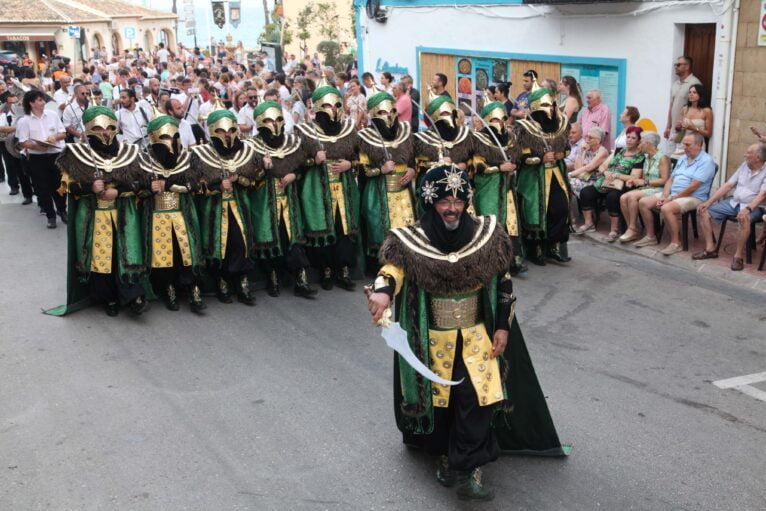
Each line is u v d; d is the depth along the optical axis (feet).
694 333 22.70
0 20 138.31
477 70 47.65
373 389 19.94
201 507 15.19
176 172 24.79
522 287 27.27
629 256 30.22
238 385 20.39
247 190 26.27
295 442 17.47
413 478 15.92
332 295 27.20
